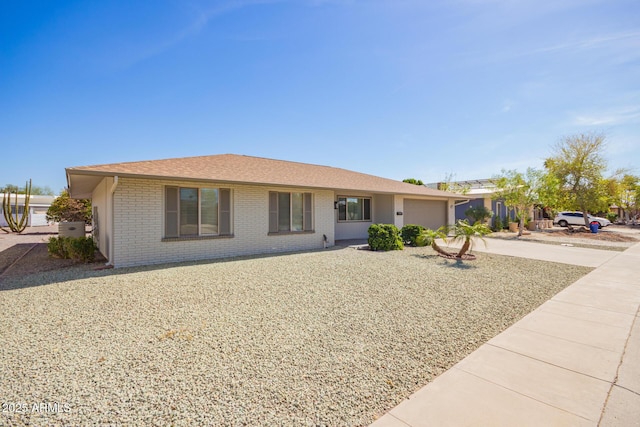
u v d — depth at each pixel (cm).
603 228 2716
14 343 365
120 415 237
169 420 232
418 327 432
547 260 1007
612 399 267
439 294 598
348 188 1261
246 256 1029
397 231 1242
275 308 505
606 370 318
